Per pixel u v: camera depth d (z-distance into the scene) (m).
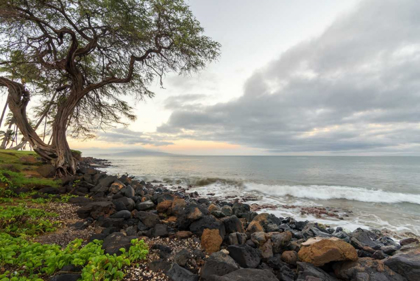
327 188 19.67
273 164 63.19
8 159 13.94
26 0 10.71
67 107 14.52
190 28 12.27
